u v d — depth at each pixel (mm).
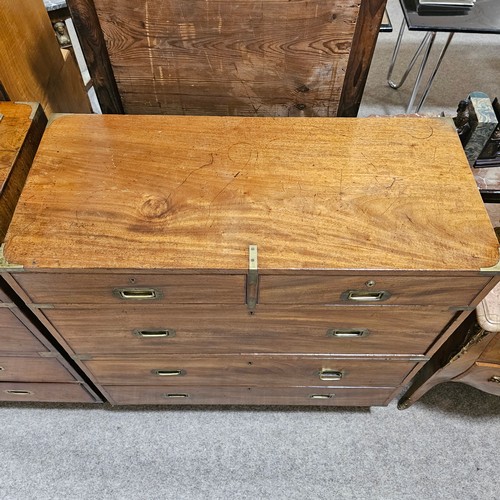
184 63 1014
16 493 1242
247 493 1254
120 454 1312
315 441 1340
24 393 1290
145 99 1101
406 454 1317
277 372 1146
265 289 820
